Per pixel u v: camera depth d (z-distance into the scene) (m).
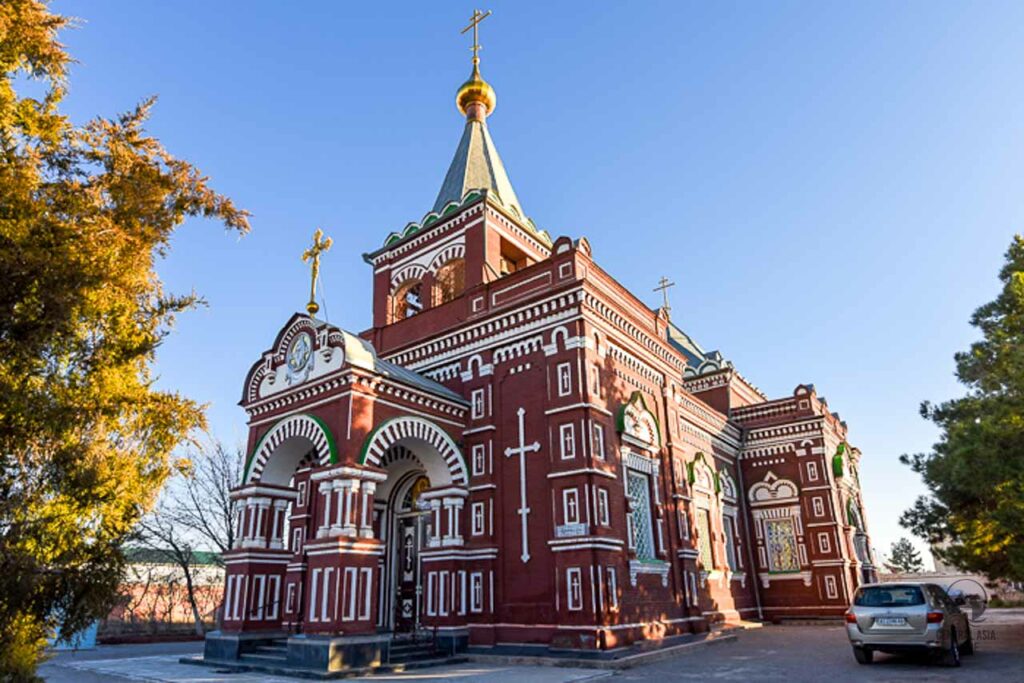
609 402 18.80
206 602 31.48
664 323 23.38
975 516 18.34
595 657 14.82
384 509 20.84
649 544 19.48
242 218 9.78
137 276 8.52
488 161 26.77
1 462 7.54
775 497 29.69
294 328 18.94
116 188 8.66
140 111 9.20
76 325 7.96
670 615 18.94
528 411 18.45
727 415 32.22
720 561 25.56
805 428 29.77
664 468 21.28
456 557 17.75
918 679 12.17
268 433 18.28
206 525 31.89
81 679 14.74
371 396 17.16
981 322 19.59
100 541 8.41
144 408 9.05
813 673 13.30
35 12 7.97
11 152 7.79
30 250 7.17
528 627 16.50
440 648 16.91
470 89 28.78
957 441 15.30
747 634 22.42
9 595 7.22
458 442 19.16
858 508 33.75
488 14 29.95
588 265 19.39
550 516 17.06
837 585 27.08
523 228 24.88
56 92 8.58
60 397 8.04
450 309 21.77
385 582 20.16
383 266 26.20
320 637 14.38
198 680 14.06
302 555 19.56
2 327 7.20
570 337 18.22
